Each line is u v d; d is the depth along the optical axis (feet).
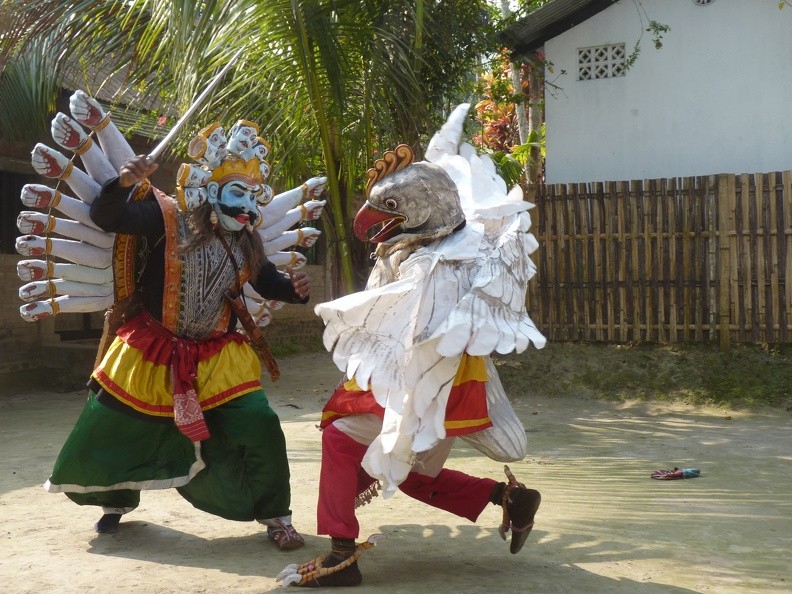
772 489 16.94
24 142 33.01
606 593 10.79
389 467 10.53
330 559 11.07
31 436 23.94
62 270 12.93
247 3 23.80
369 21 28.04
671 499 16.10
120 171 11.65
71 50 29.73
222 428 13.12
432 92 30.96
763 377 27.76
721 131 33.32
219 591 10.96
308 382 35.24
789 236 28.22
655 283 30.07
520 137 56.80
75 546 13.16
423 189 11.03
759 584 11.14
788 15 32.14
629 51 34.45
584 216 30.96
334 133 28.58
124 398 12.73
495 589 10.97
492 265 10.96
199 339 13.25
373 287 11.71
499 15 38.14
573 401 28.91
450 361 10.59
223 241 13.15
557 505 15.70
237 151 12.96
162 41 25.61
